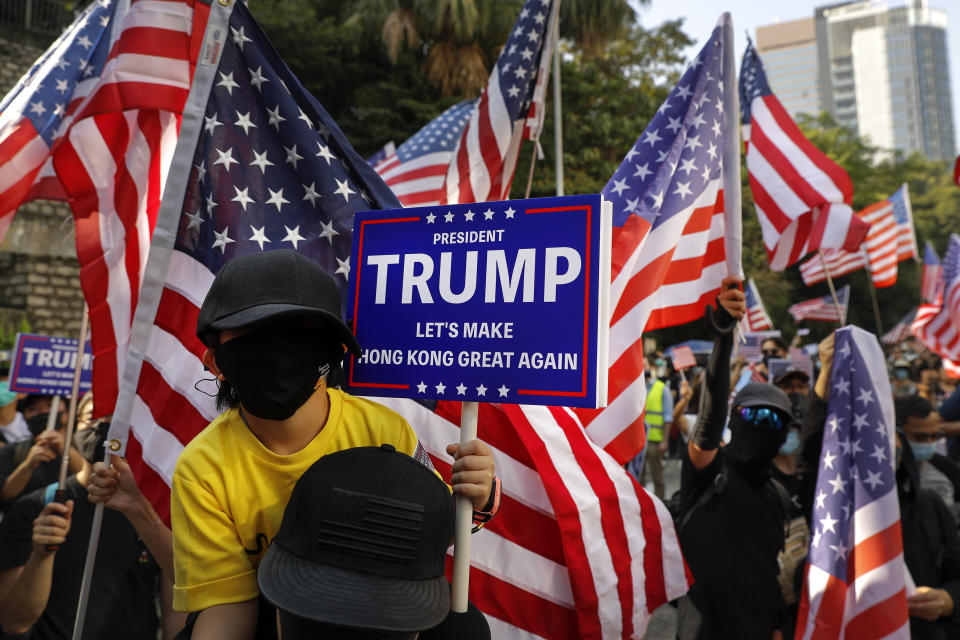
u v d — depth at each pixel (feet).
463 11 61.05
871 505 11.88
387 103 66.18
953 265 35.37
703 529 11.50
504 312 5.68
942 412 23.89
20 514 10.57
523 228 5.72
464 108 21.49
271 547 4.81
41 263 54.54
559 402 5.46
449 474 8.37
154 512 7.94
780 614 12.03
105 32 11.57
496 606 8.50
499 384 5.62
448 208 5.94
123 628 10.28
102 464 7.77
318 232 8.10
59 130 11.12
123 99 9.82
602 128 66.80
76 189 10.41
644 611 9.20
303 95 8.34
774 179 16.01
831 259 39.96
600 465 9.26
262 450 5.25
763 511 11.70
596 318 5.45
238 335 5.00
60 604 10.21
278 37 63.87
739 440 11.86
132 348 7.72
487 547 8.61
